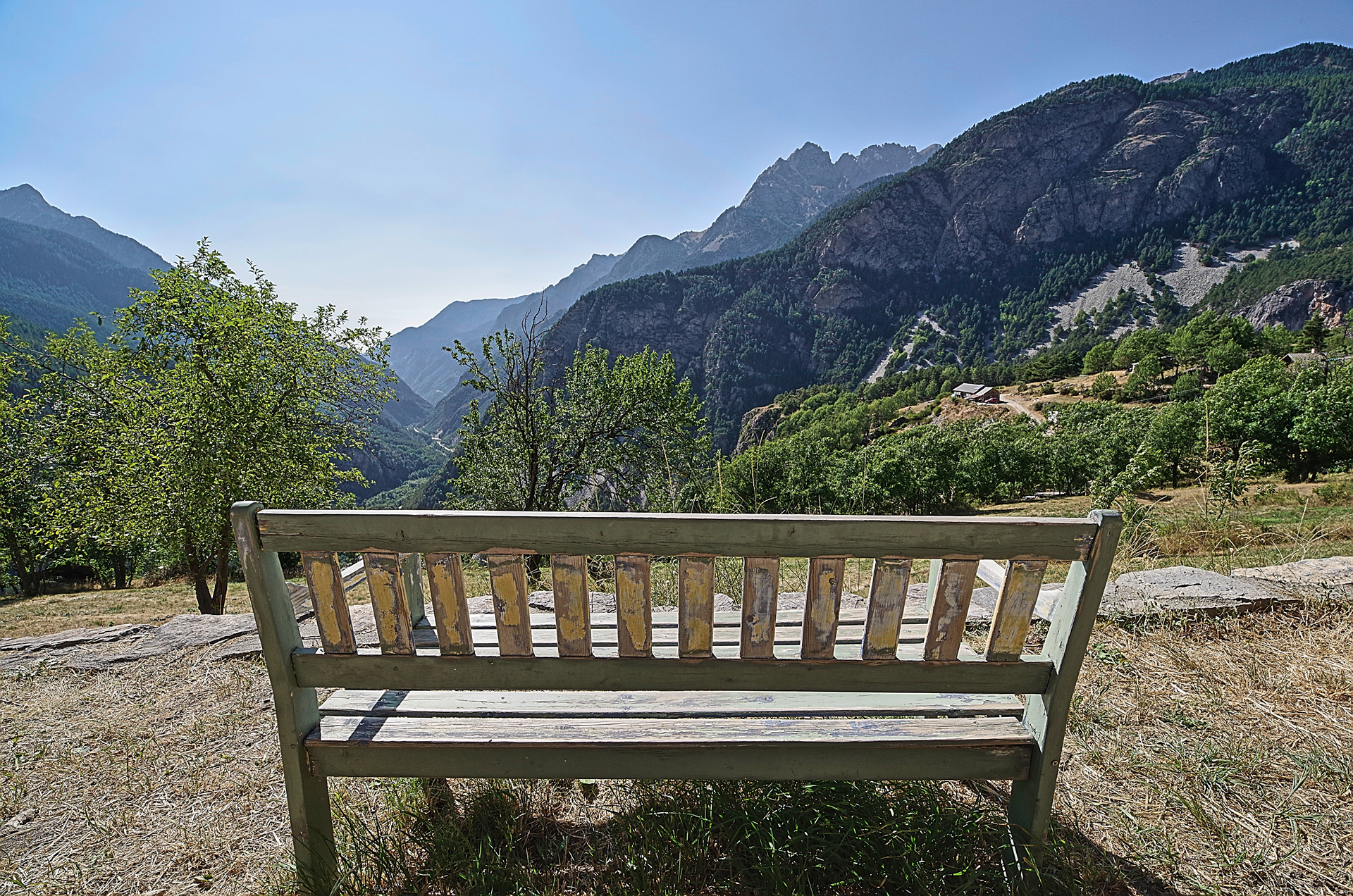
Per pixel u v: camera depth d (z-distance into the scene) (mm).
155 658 3131
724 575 4645
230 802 2018
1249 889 1552
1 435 16828
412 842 1759
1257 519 6445
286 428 12906
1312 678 2436
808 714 1571
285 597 1466
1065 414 54719
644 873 1607
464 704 1610
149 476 11680
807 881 1563
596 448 17750
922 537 1328
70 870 1741
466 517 1324
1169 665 2627
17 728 2494
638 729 1511
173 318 12016
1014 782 1597
